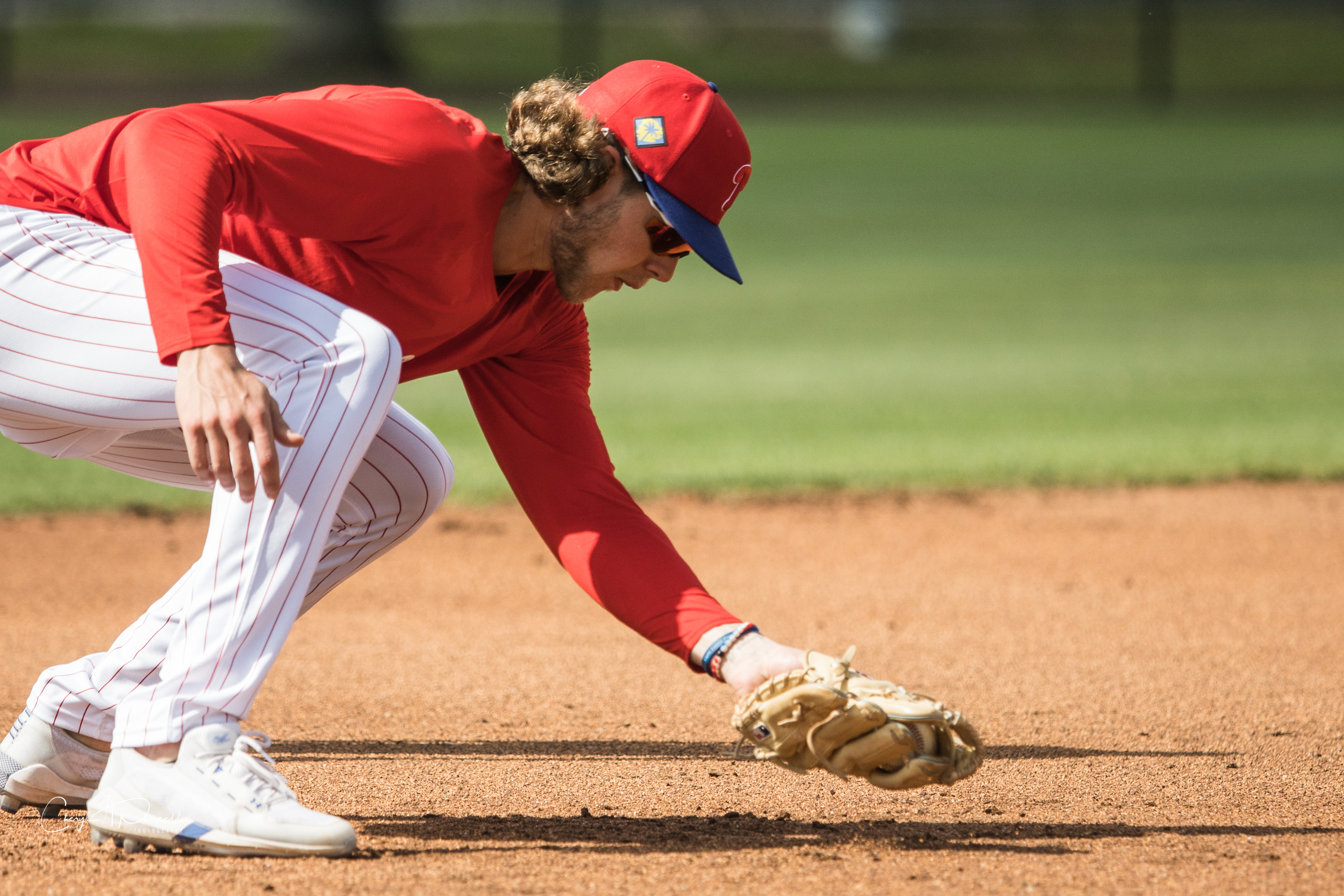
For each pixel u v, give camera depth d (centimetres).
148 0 17188
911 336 4634
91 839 909
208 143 809
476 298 911
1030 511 2511
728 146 909
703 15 16112
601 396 3569
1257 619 1806
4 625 1731
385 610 1872
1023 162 9981
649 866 874
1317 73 14238
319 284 891
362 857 884
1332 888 845
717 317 5147
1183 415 3250
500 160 892
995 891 834
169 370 862
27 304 864
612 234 914
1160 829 980
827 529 2369
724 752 1220
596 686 1491
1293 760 1195
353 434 852
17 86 11506
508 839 933
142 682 946
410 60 13725
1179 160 9981
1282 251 6600
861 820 998
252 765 873
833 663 849
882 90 13588
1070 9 16925
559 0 16862
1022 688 1472
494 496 2600
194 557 2159
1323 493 2644
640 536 964
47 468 2806
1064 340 4484
